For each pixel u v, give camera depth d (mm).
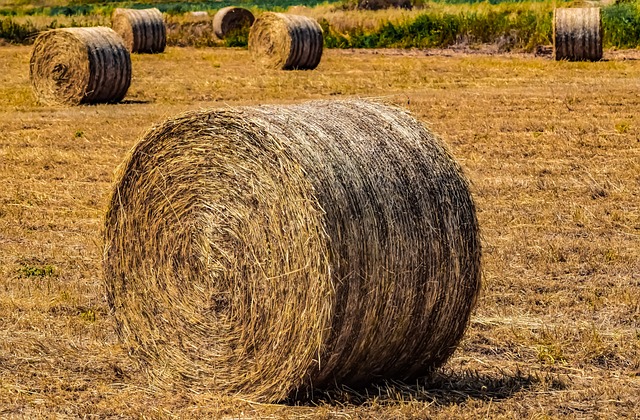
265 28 44500
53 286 14023
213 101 32375
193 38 60938
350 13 65438
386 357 9938
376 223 9523
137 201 11047
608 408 9852
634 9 55344
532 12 56531
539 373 10828
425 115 28797
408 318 9805
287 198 9633
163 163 10852
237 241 10133
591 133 25906
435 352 10312
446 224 10039
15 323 12414
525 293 13633
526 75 38906
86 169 22297
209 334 10375
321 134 9836
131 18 51562
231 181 10242
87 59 31938
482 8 63812
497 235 16734
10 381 10555
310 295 9391
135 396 10289
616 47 51188
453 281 10078
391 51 53156
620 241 16344
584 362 11219
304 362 9523
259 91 34875
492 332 12109
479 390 10336
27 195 19859
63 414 9719
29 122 28312
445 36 55219
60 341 11844
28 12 90000
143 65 44875
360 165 9727
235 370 10172
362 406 9719
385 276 9547
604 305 13141
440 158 10312
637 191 19859
